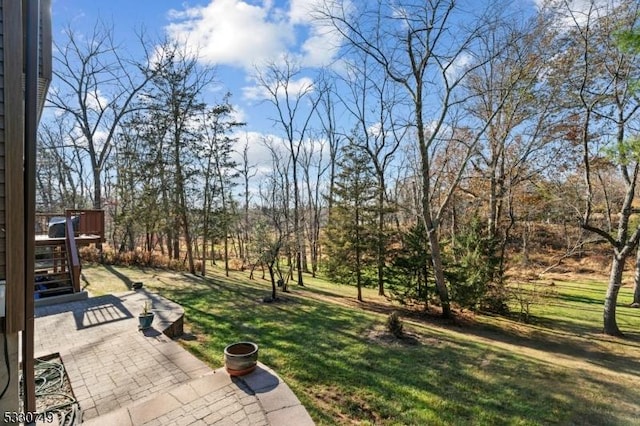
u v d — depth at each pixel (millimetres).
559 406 5059
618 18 8328
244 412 3672
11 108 2572
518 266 14969
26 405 2912
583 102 9117
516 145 14320
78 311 7602
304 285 14859
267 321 8250
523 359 7016
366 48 10445
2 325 2672
